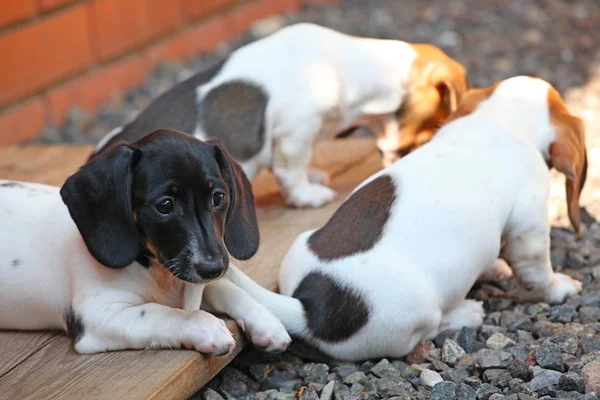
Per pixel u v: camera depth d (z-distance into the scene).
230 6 12.12
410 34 12.31
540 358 4.56
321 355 4.80
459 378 4.58
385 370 4.68
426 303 4.71
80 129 9.31
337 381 4.64
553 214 6.75
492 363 4.62
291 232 5.91
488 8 13.44
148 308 4.35
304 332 4.71
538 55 11.30
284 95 6.20
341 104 6.39
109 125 9.46
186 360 4.23
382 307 4.63
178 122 6.09
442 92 6.44
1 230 4.65
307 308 4.72
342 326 4.66
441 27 12.59
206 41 11.66
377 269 4.66
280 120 6.22
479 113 5.59
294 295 4.85
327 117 6.39
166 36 11.03
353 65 6.38
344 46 6.43
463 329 4.99
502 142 5.30
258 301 4.73
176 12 11.09
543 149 5.52
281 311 4.71
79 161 7.30
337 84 6.33
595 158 7.75
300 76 6.24
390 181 5.05
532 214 5.18
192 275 4.04
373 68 6.39
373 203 4.96
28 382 4.21
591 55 11.22
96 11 9.80
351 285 4.66
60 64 9.41
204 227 4.08
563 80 10.24
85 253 4.45
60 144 8.73
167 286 4.49
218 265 4.00
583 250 6.17
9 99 8.81
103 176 4.11
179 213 4.07
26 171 7.09
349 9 13.62
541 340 4.89
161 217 4.06
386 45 6.49
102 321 4.33
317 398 4.46
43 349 4.51
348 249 4.80
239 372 4.77
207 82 6.26
